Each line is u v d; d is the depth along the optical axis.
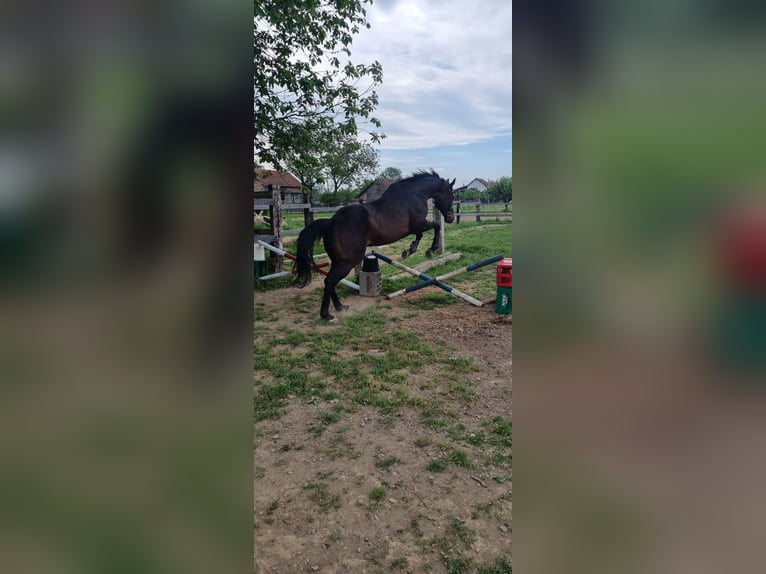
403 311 5.32
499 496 2.09
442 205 5.93
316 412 2.93
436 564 1.71
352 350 4.07
